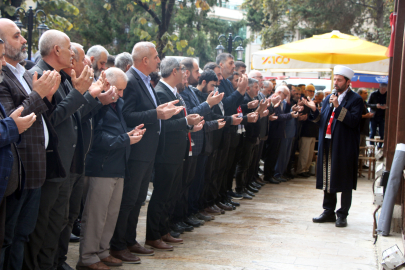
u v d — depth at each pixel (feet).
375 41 72.43
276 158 27.04
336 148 17.48
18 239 9.09
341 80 17.71
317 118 18.53
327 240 15.69
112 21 50.80
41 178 8.66
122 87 11.70
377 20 72.38
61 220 10.20
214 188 18.70
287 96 26.43
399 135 14.84
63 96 9.94
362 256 13.99
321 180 17.84
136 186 12.53
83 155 10.41
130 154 12.35
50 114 8.96
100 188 11.53
